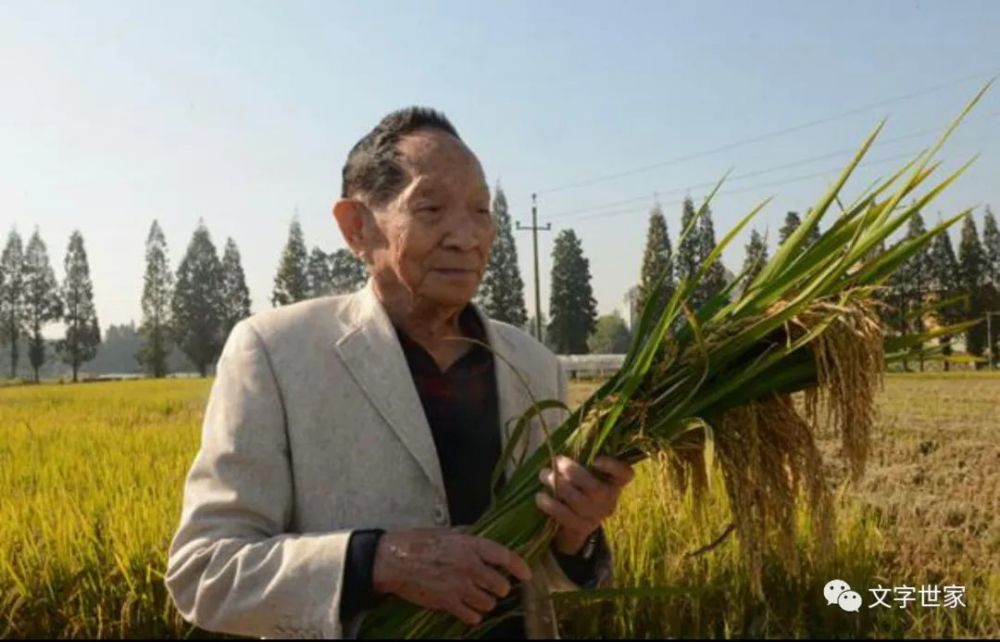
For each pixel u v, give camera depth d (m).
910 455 11.01
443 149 1.88
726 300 2.07
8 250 77.12
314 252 73.06
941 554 5.79
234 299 79.00
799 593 4.56
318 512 1.84
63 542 5.49
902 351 2.01
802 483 1.99
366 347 1.92
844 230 1.94
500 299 59.31
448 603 1.66
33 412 23.23
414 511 1.85
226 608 1.69
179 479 8.26
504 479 2.00
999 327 52.09
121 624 4.81
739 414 1.95
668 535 5.06
